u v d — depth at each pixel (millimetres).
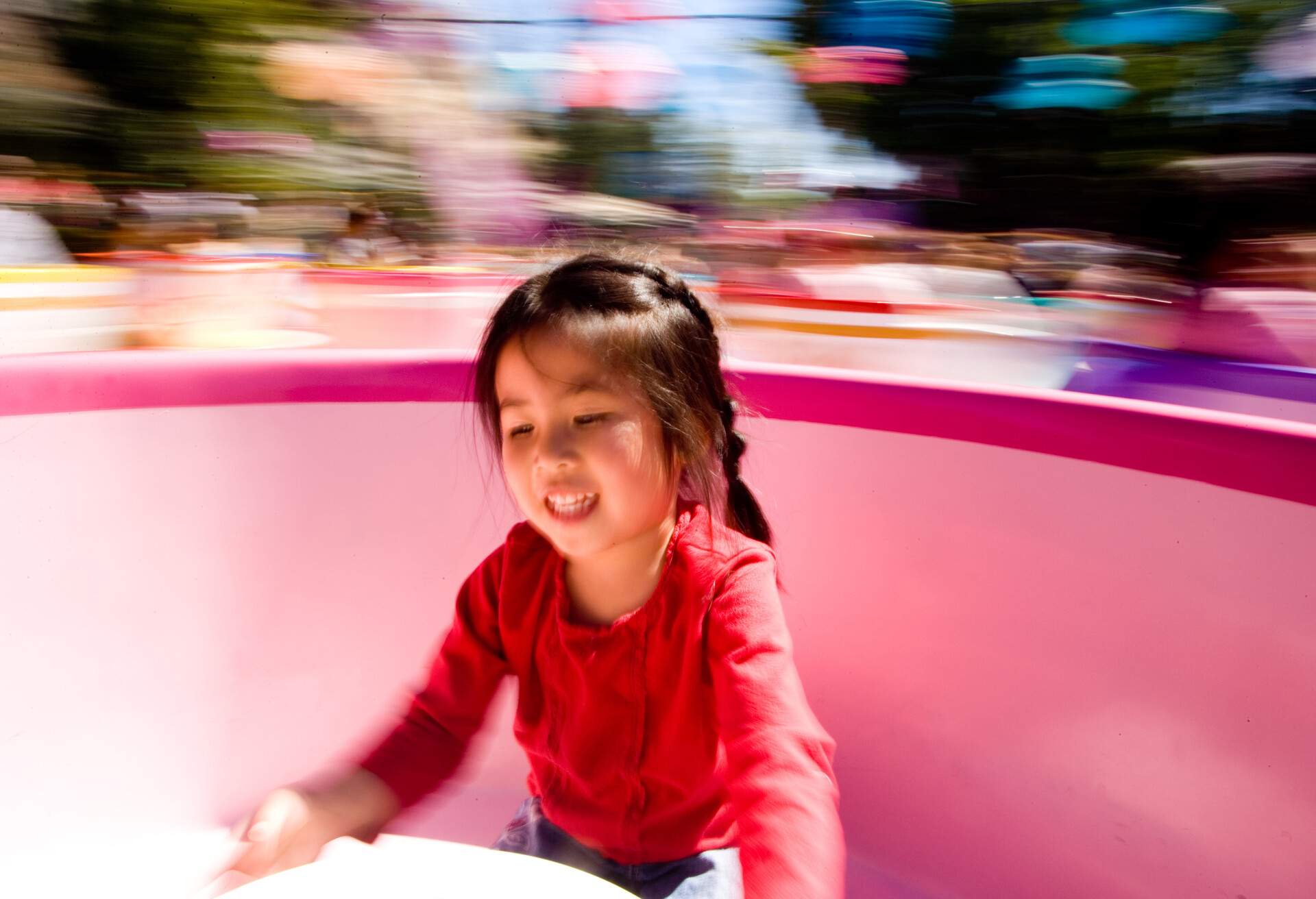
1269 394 1621
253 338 1623
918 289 2049
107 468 1028
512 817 1089
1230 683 848
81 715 1009
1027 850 962
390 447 1135
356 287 1697
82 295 1505
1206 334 1849
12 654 983
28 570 992
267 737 1095
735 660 834
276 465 1103
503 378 878
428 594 1142
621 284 891
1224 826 848
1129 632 905
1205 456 861
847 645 1075
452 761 949
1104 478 918
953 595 1013
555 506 844
